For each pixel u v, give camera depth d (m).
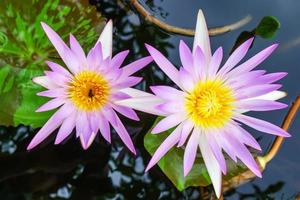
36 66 0.65
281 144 0.68
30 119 0.63
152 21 0.71
